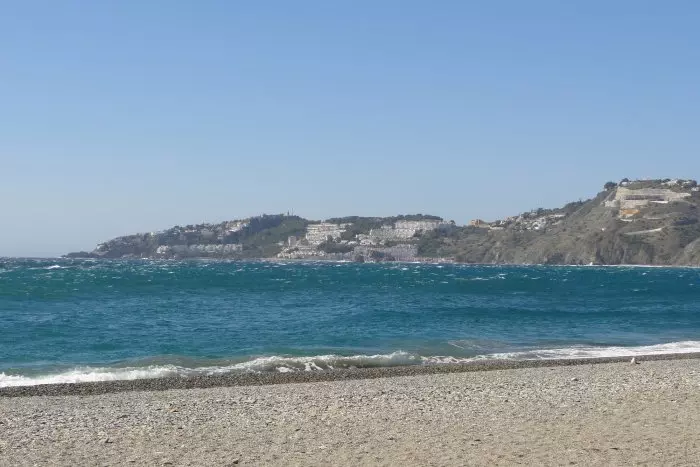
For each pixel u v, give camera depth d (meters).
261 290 88.62
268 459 12.98
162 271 158.12
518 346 37.88
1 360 30.45
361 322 48.59
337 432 15.15
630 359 31.53
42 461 12.95
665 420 15.91
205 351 33.97
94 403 19.33
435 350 35.41
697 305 73.19
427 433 14.95
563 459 12.67
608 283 134.62
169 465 12.66
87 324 43.88
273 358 30.89
